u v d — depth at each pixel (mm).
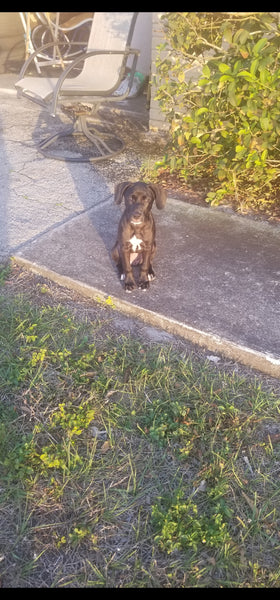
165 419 1281
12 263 1898
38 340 1524
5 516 1069
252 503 1093
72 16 5047
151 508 1086
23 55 5156
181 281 1750
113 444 1229
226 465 1172
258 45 1757
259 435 1255
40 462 1170
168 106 2457
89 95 2676
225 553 996
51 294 1747
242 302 1649
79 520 1067
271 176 2164
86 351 1495
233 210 2273
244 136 1994
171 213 2215
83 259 1882
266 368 1447
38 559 998
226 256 1900
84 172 2670
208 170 2633
